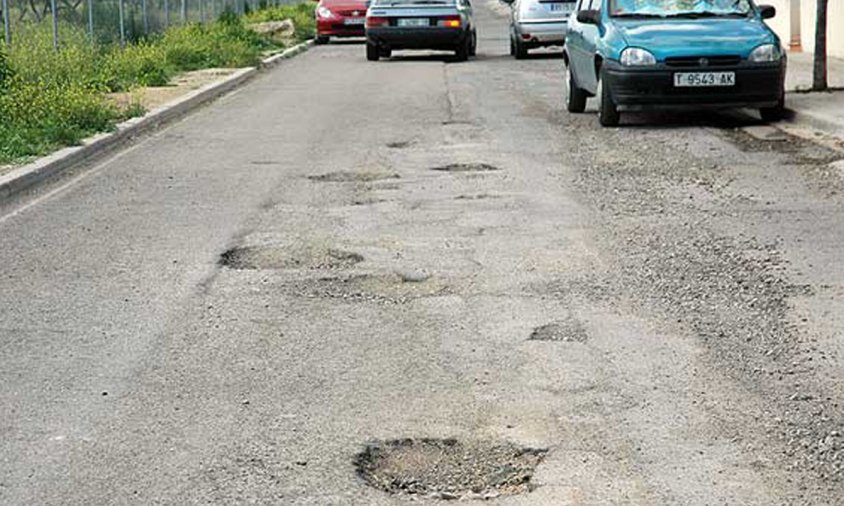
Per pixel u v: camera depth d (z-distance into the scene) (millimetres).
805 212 11086
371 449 5996
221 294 8641
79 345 7551
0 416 6414
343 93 22250
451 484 5629
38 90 17344
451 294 8594
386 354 7344
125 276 9148
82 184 13047
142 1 30391
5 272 9297
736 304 8242
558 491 5488
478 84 23484
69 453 5945
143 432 6195
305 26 43656
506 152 14703
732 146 14945
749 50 16266
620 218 10945
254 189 12586
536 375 6945
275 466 5785
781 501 5352
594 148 14961
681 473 5641
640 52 16234
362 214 11234
